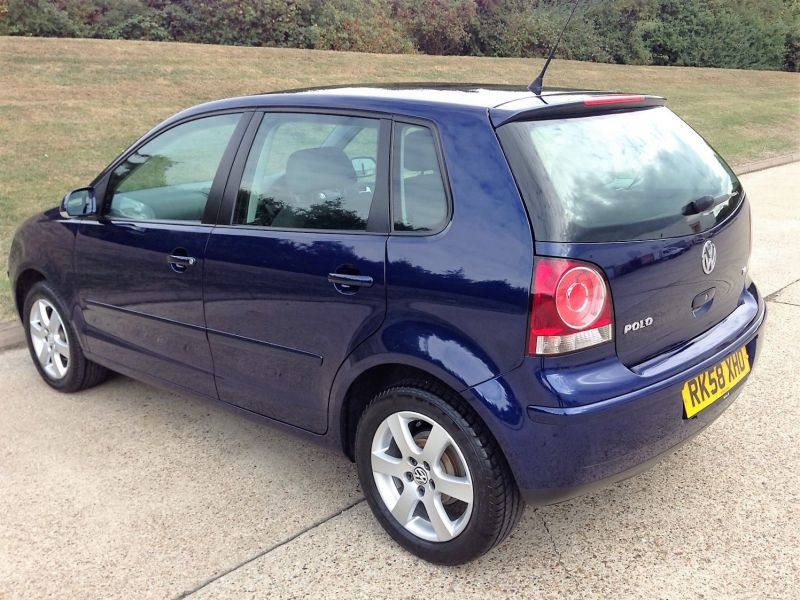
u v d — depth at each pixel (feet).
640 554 9.66
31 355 15.42
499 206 8.50
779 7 106.01
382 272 9.21
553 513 10.61
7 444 12.87
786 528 10.05
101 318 13.43
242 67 52.03
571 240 8.21
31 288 14.83
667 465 11.69
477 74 62.80
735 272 10.35
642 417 8.61
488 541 8.98
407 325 9.05
